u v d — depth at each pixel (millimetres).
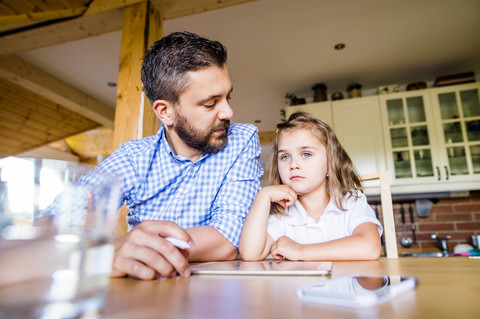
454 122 2936
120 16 1963
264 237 848
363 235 765
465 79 2961
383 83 3277
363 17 2342
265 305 238
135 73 1750
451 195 2891
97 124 4477
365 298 228
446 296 260
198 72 833
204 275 426
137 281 372
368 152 3014
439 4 2234
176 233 444
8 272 184
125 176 958
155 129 1777
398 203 3115
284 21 2365
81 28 2080
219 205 939
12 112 3666
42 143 4352
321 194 1111
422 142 2984
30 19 1936
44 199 205
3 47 2252
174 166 973
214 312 218
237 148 1027
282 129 1110
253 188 1013
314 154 1051
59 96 3215
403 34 2537
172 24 2393
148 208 989
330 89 3379
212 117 890
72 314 195
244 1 1854
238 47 2652
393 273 416
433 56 2842
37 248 193
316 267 469
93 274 211
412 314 204
